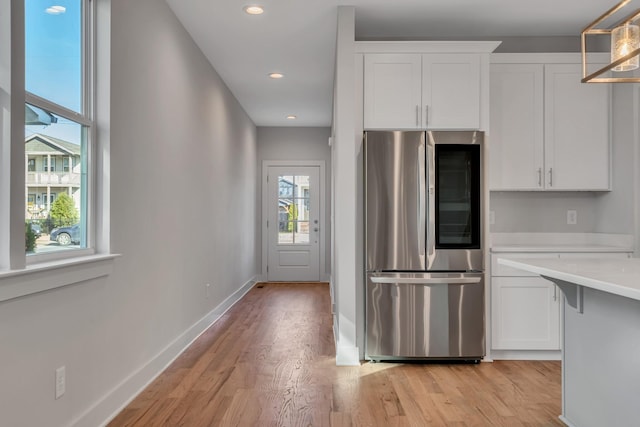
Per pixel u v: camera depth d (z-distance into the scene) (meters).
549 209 4.35
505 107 4.03
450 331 3.72
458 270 3.74
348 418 2.66
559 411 2.78
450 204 3.77
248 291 7.39
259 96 6.36
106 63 2.63
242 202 6.95
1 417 1.78
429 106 3.84
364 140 3.76
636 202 3.81
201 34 4.24
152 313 3.33
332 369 3.56
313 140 8.47
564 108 4.05
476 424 2.60
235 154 6.43
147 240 3.23
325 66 5.12
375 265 3.73
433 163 3.71
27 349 1.93
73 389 2.27
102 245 2.63
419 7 3.74
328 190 8.46
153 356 3.35
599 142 4.06
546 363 3.76
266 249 8.48
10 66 1.83
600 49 4.25
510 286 3.81
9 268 1.82
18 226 1.87
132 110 2.97
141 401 2.90
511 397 3.00
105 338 2.61
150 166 3.29
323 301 6.49
